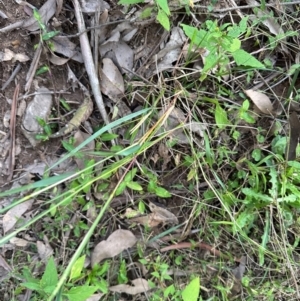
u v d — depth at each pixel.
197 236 0.43
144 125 0.40
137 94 0.40
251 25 0.41
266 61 0.41
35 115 0.39
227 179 0.42
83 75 0.40
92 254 0.41
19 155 0.40
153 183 0.40
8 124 0.39
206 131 0.41
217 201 0.42
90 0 0.39
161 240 0.43
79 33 0.38
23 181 0.40
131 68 0.40
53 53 0.39
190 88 0.40
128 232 0.42
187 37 0.40
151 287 0.42
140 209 0.40
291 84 0.41
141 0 0.35
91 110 0.40
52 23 0.39
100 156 0.39
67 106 0.40
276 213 0.41
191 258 0.43
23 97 0.39
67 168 0.40
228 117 0.41
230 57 0.40
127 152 0.35
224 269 0.43
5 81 0.39
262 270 0.43
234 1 0.41
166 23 0.35
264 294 0.43
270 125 0.42
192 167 0.40
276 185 0.40
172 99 0.40
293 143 0.41
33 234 0.41
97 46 0.39
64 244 0.41
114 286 0.42
